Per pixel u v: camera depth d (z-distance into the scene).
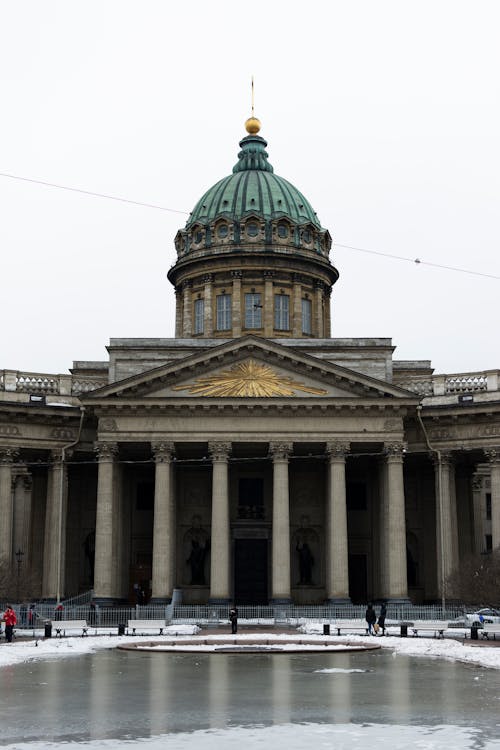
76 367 76.06
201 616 61.50
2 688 26.72
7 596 59.53
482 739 18.39
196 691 25.83
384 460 66.38
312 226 89.12
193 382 66.25
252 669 32.16
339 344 70.56
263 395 65.81
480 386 68.00
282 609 61.94
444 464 67.62
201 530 73.25
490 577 55.28
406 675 30.30
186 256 88.88
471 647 41.00
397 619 60.22
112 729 19.61
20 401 66.94
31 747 17.58
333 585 63.97
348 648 39.88
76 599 66.12
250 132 97.94
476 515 79.94
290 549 73.06
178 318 89.81
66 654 38.69
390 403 65.25
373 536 72.88
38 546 71.81
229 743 17.94
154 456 66.00
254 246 85.94
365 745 17.70
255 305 84.94
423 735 18.83
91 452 69.50
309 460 72.75
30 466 73.00
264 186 90.19
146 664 34.16
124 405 65.38
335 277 91.19
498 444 66.12
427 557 73.19
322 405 65.25
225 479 65.12
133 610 61.03
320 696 24.80
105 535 64.44
